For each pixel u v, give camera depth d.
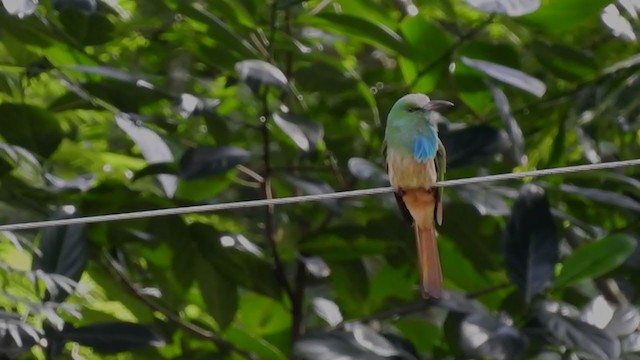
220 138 11.15
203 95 13.08
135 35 12.33
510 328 9.76
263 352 11.41
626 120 12.66
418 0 12.26
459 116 12.88
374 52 14.50
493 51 11.34
